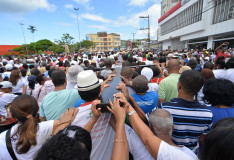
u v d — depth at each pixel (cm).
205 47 2388
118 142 93
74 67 269
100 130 116
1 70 595
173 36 3394
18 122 127
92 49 8269
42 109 193
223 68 354
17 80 373
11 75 367
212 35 2084
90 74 121
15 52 5806
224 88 139
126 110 114
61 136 69
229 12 1714
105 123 117
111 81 195
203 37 2345
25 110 121
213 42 2117
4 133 122
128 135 120
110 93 136
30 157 120
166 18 3788
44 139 125
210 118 128
